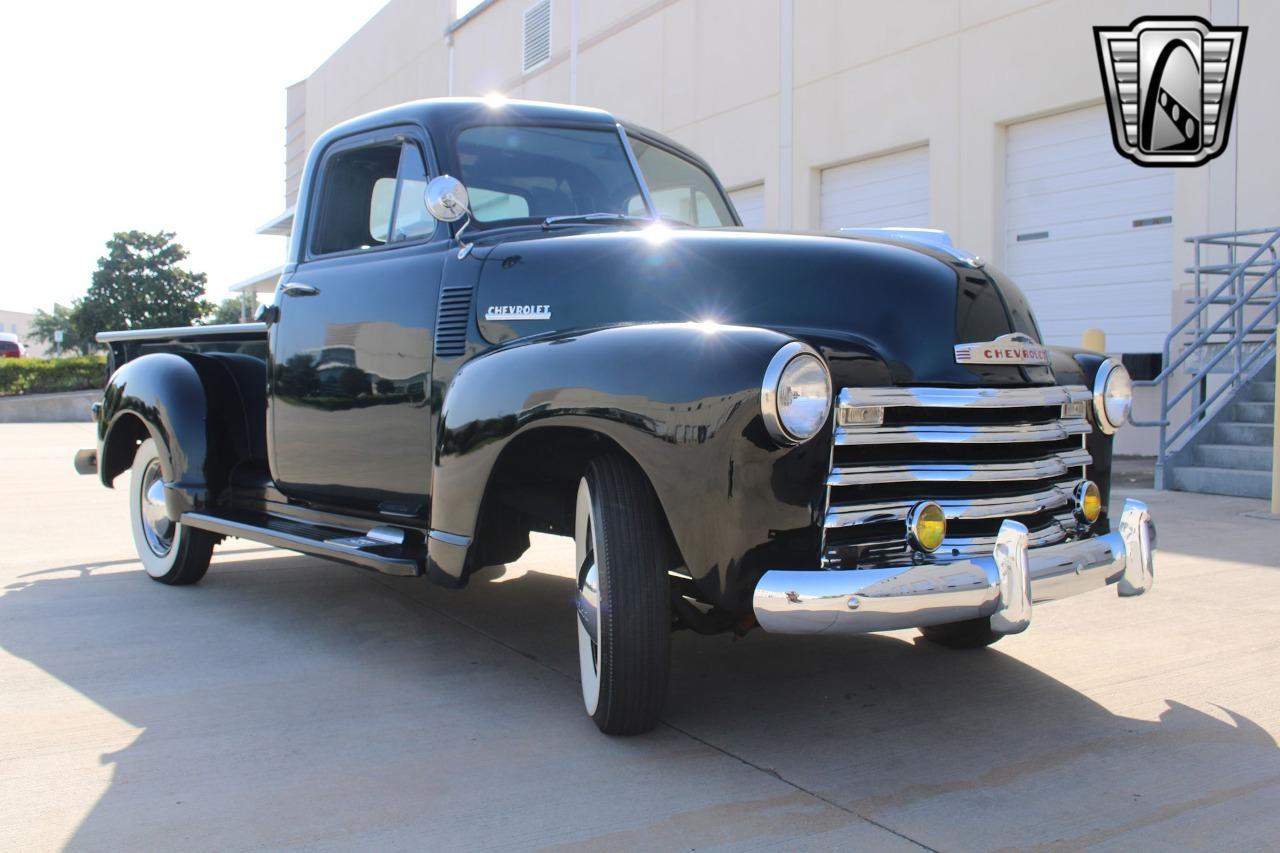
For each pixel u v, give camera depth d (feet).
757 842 7.84
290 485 14.51
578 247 11.19
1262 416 27.43
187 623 14.26
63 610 15.01
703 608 14.14
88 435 58.54
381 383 12.73
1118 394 11.05
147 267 152.76
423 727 10.25
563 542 21.15
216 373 15.99
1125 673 11.96
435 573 11.12
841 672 12.04
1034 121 36.37
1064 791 8.78
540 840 7.86
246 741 9.86
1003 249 37.27
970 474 9.39
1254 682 11.64
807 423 8.55
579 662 12.29
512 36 65.00
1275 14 30.12
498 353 10.61
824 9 43.04
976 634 12.51
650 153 14.34
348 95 92.12
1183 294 32.27
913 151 40.47
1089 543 9.86
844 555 8.84
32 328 222.28
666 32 51.80
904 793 8.73
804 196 44.34
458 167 12.62
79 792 8.70
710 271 10.43
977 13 37.27
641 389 9.05
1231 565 17.48
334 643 13.30
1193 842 7.86
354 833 7.97
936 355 9.68
